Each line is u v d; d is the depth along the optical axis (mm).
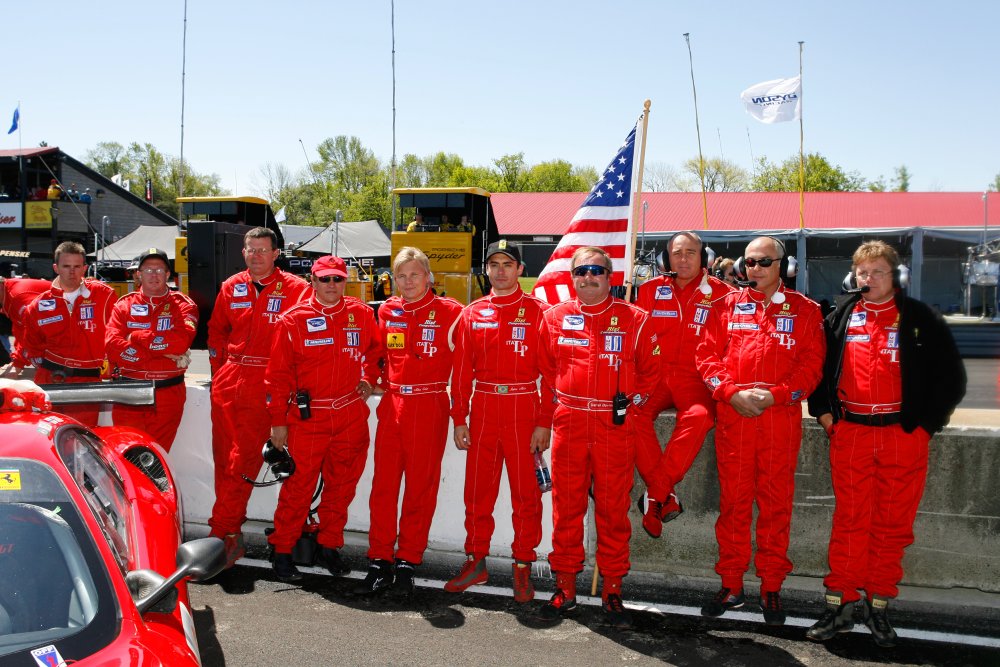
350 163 52844
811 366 4266
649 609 4629
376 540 4895
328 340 4898
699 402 4715
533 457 4703
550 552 4891
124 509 3348
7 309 6547
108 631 2309
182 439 5910
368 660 3932
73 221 30000
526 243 29844
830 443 4328
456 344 4793
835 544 4230
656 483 4621
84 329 6258
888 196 34969
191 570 2631
